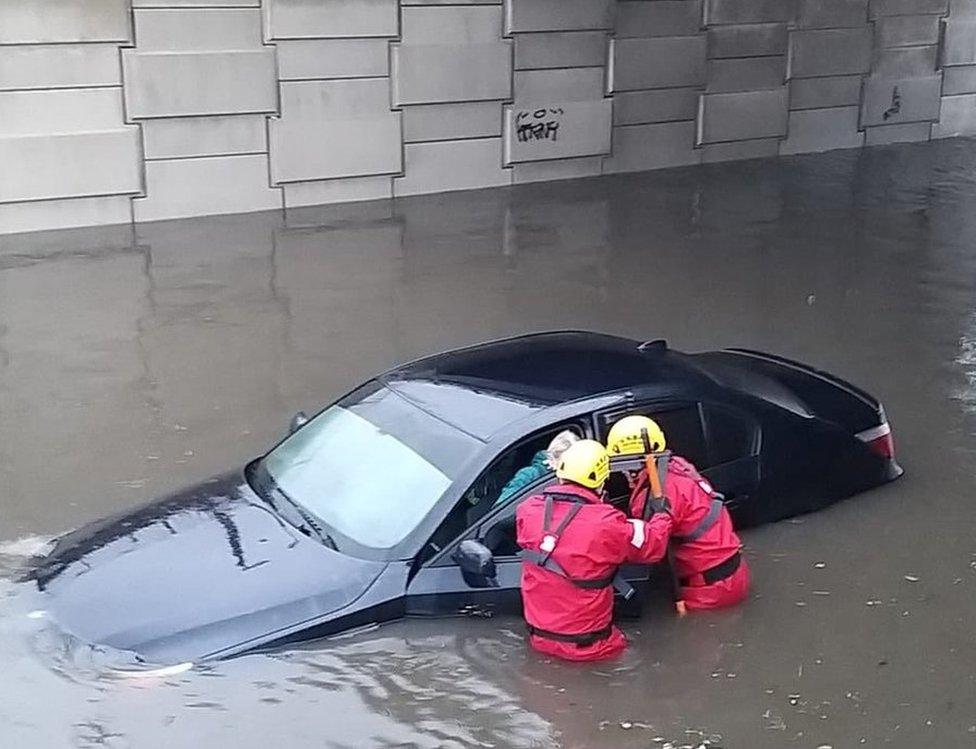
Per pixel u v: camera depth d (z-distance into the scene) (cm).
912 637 570
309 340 1063
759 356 816
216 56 1520
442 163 1741
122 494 748
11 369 986
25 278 1263
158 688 499
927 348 1042
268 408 899
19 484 763
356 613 532
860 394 755
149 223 1527
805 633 570
